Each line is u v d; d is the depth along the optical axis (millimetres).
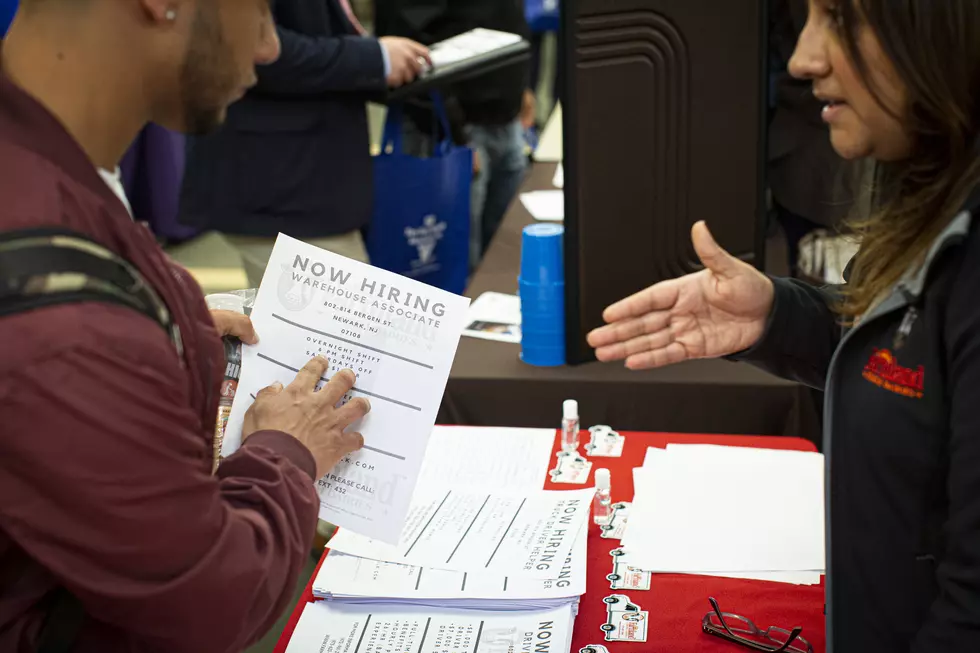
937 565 952
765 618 1146
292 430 954
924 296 925
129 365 687
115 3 728
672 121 1848
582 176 1785
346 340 1072
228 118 2268
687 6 1793
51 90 735
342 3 2395
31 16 733
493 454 1523
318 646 1103
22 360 646
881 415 964
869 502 986
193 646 757
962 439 852
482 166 3729
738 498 1378
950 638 844
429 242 2732
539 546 1241
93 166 739
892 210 999
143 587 711
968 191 888
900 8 840
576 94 1757
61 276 669
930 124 896
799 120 2184
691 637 1121
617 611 1165
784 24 2203
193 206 2359
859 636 1008
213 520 745
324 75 2244
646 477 1437
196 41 766
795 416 1782
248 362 1085
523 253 1864
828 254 1850
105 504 678
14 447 654
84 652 782
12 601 741
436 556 1230
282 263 1096
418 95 2734
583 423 1839
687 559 1256
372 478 1062
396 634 1113
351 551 1247
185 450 730
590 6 1726
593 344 1381
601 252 1851
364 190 2434
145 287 736
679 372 1844
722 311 1344
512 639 1094
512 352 1961
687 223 1916
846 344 1001
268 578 795
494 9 3297
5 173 689
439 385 1051
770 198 2480
